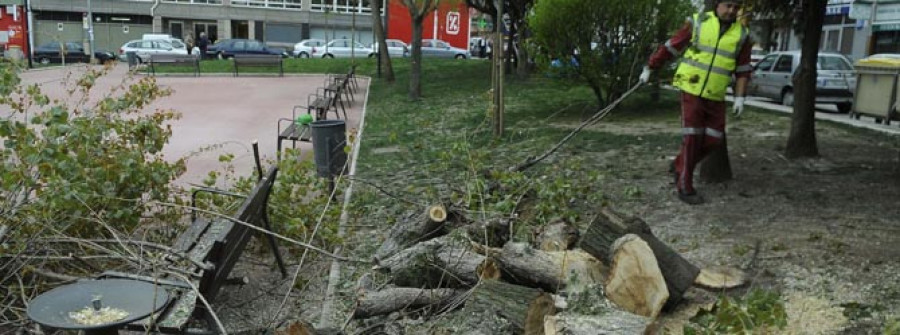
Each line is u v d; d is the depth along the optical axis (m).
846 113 18.28
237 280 5.87
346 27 59.44
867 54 30.38
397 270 5.13
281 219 6.55
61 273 5.64
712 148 7.12
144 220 6.46
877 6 29.58
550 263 4.77
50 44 39.62
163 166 6.49
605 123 13.42
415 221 5.75
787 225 6.19
